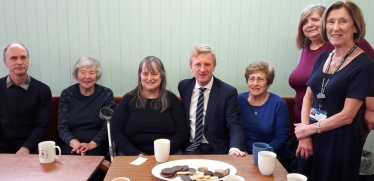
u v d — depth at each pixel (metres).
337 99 1.63
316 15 2.15
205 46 2.10
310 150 1.74
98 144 2.34
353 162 1.65
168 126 2.11
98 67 2.50
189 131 2.17
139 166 1.44
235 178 1.24
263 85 2.17
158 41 2.66
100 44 2.67
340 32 1.59
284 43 2.67
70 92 2.51
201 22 2.63
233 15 2.62
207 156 1.58
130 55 2.69
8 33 2.63
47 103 2.43
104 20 2.63
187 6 2.60
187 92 2.22
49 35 2.64
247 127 2.29
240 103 2.32
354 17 1.57
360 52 1.60
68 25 2.63
